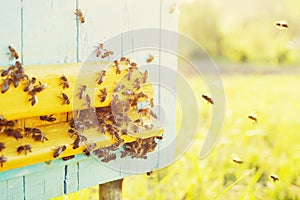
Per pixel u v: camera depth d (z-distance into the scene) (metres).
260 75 2.44
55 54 0.91
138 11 0.97
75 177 0.94
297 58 2.95
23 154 0.86
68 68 0.90
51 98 0.88
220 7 3.28
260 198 1.18
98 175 0.96
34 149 0.87
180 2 1.03
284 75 2.47
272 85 2.10
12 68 0.86
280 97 1.85
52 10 0.90
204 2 3.26
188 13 3.25
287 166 1.26
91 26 0.93
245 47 3.16
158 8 0.99
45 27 0.90
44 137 0.88
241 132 1.40
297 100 1.80
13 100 0.86
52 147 0.88
